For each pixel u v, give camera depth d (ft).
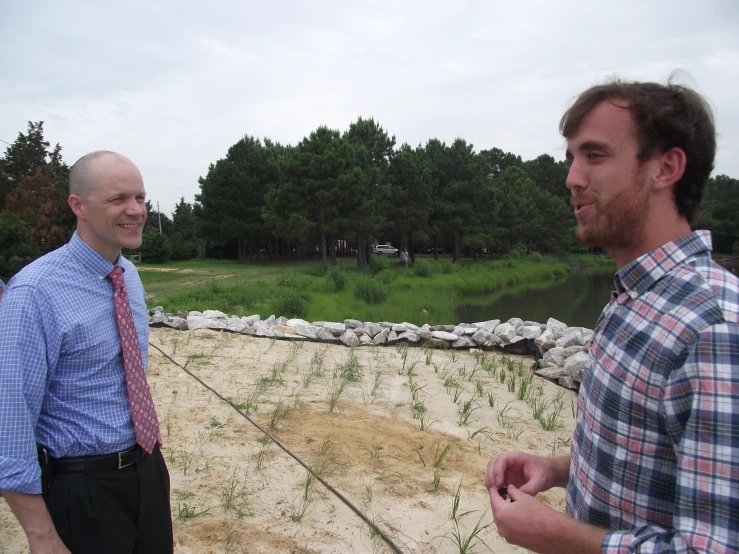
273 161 141.08
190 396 16.97
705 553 3.04
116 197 5.92
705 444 3.19
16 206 91.15
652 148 3.94
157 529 6.53
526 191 175.11
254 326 28.63
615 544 3.48
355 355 24.02
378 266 97.86
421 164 120.06
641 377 3.65
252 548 9.19
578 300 73.10
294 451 13.07
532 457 5.25
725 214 167.02
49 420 5.82
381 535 9.63
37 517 5.38
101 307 6.06
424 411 16.34
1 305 5.57
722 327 3.29
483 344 26.50
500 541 9.75
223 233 140.26
